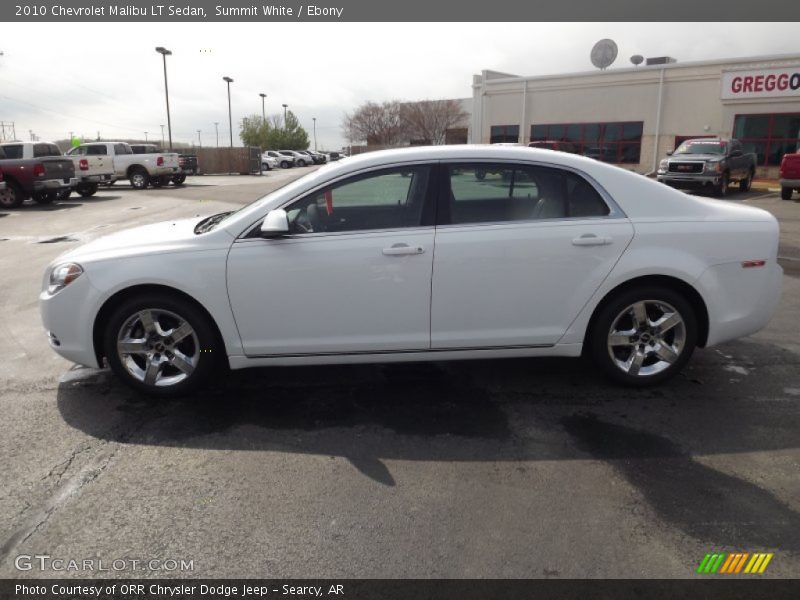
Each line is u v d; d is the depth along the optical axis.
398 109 58.22
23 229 12.41
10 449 3.40
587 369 4.46
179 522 2.73
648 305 3.93
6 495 2.95
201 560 2.49
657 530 2.64
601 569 2.41
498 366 4.55
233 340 3.83
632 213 3.81
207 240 3.79
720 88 25.31
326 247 3.70
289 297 3.74
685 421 3.64
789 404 3.85
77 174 19.86
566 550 2.52
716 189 17.67
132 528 2.70
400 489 2.98
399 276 3.71
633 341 3.99
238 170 41.28
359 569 2.43
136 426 3.67
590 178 3.82
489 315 3.80
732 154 18.34
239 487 3.01
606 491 2.94
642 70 27.25
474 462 3.22
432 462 3.23
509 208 3.79
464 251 3.69
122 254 3.84
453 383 4.26
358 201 3.79
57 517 2.78
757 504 2.82
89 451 3.37
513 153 3.81
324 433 3.56
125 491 2.98
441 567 2.43
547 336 3.87
